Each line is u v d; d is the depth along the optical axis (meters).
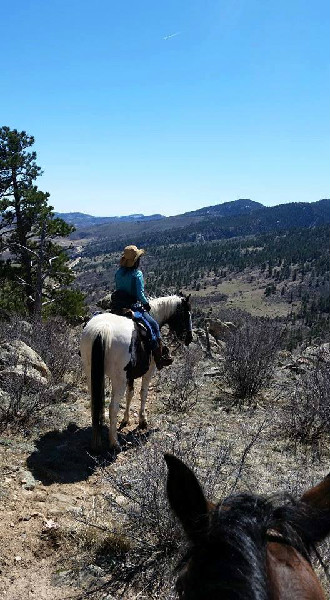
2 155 21.77
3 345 8.92
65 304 22.03
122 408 8.25
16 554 4.04
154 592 3.69
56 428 6.89
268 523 1.23
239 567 1.11
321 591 1.25
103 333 6.07
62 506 4.82
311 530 1.35
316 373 8.22
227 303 196.00
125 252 6.88
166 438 5.85
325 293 199.75
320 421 7.38
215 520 1.24
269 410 8.23
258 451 6.45
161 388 9.50
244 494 1.34
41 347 9.89
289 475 5.56
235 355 9.47
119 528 4.36
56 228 22.02
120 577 3.76
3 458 5.68
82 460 5.96
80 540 4.25
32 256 22.05
